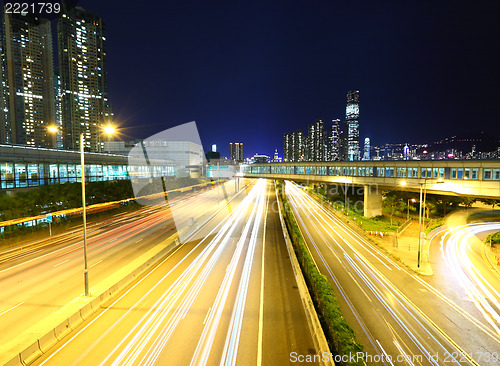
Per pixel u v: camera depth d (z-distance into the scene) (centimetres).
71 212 4234
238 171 11800
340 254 3108
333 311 1623
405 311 1906
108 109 19638
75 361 1284
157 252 2819
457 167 4078
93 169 5631
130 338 1462
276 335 1494
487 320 1814
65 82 17762
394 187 5019
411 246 3497
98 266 2498
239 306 1802
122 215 5247
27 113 16288
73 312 1647
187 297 1925
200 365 1258
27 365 1255
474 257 3172
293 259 2603
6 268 2484
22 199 3516
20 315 1678
